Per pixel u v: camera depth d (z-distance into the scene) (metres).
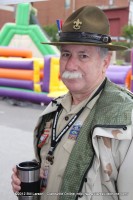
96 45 1.43
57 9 26.77
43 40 11.97
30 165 1.56
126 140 1.35
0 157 4.63
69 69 1.47
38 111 8.19
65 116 1.58
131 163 1.34
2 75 9.34
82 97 1.55
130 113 1.35
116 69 7.77
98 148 1.37
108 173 1.37
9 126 6.49
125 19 28.83
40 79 8.77
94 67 1.47
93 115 1.44
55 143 1.55
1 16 26.95
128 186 1.38
